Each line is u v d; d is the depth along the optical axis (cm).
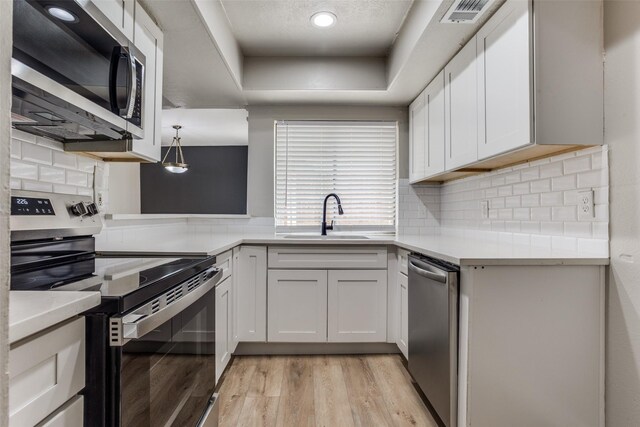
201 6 167
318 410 176
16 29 84
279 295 240
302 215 305
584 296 134
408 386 201
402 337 226
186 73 233
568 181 153
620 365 128
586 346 134
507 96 149
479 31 173
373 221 305
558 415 133
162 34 177
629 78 126
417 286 181
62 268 117
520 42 140
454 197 271
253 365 229
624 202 128
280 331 239
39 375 57
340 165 305
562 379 133
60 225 128
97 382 72
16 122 116
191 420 123
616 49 131
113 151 146
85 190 159
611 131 133
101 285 89
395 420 168
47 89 90
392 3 203
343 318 241
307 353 248
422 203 299
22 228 112
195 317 127
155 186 541
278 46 251
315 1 201
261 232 295
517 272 133
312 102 291
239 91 265
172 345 105
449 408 140
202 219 295
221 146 543
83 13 104
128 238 200
